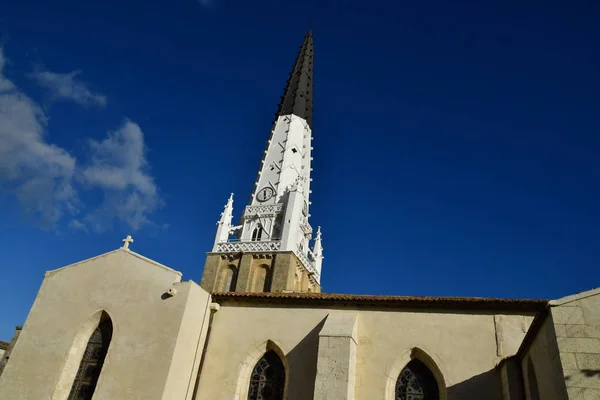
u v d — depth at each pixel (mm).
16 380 21219
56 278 23672
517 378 18062
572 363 13617
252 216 54156
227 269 49625
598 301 14312
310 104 67688
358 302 21750
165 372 19797
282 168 57906
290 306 22719
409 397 19812
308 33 76125
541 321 15406
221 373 21750
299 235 52938
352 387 19656
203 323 22719
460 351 19969
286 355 21500
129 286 22484
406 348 20484
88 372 21344
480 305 20656
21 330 22672
